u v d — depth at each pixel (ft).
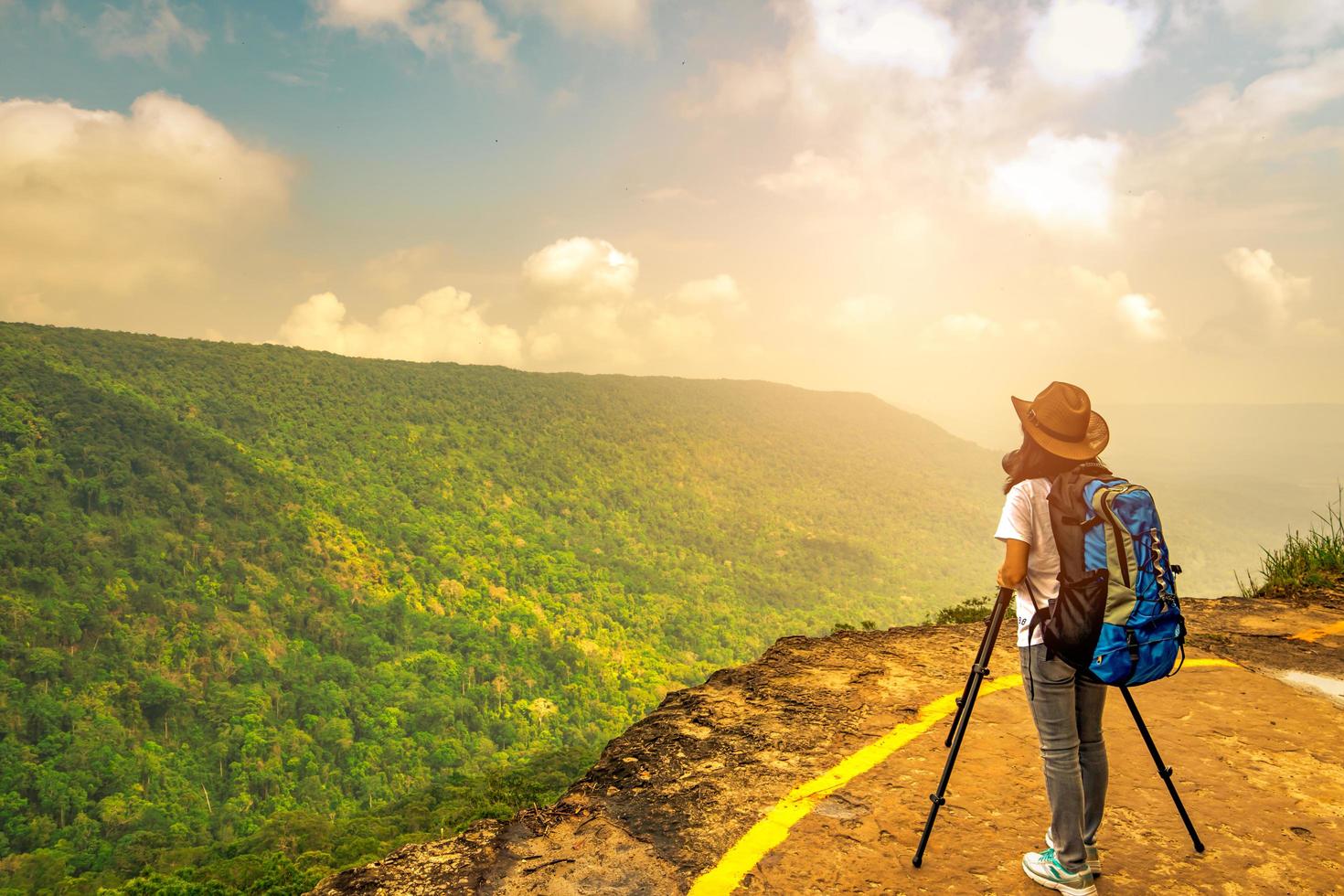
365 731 454.40
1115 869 7.39
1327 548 20.98
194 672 469.98
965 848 7.64
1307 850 7.64
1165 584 6.42
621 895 7.11
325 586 606.55
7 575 502.38
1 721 387.96
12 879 278.26
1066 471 6.89
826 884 7.12
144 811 343.87
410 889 7.33
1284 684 12.38
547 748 458.09
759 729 10.78
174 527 625.41
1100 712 7.11
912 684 12.41
